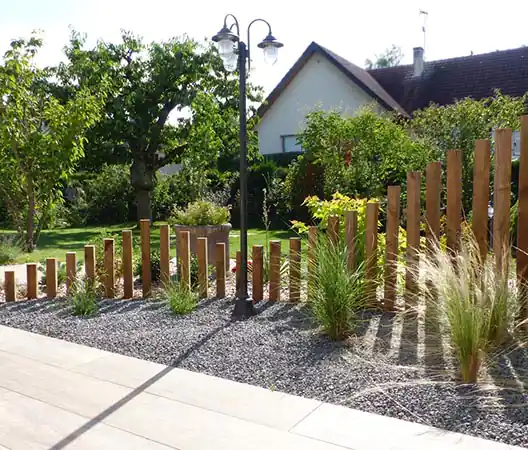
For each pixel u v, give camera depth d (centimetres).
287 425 282
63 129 1015
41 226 1069
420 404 300
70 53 1502
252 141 1750
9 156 1013
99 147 1536
